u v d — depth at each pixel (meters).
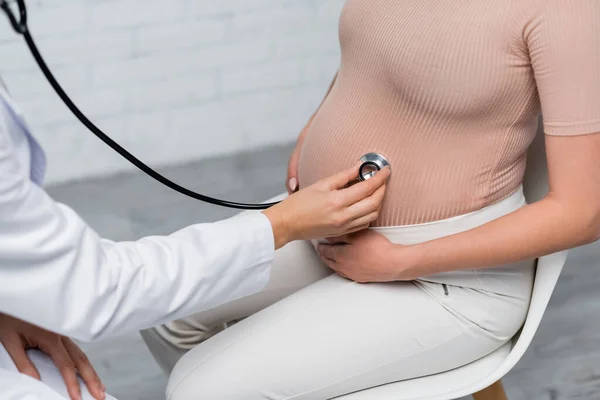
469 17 1.03
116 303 0.93
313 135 1.24
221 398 1.12
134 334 2.00
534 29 0.99
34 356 1.03
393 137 1.12
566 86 0.99
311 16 2.68
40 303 0.88
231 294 1.05
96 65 2.54
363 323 1.14
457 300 1.15
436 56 1.04
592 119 0.99
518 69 1.03
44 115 2.56
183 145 2.75
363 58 1.14
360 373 1.15
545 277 1.13
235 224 1.05
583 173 1.01
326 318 1.16
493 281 1.16
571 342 1.89
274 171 2.72
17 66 2.47
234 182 2.66
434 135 1.10
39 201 0.87
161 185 2.65
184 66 2.63
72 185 2.66
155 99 2.65
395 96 1.11
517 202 1.18
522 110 1.07
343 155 1.17
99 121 2.62
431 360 1.17
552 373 1.79
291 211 1.09
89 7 2.46
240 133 2.80
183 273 0.99
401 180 1.13
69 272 0.89
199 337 1.34
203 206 2.53
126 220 2.47
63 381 1.02
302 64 2.75
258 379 1.13
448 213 1.14
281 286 1.33
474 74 1.04
